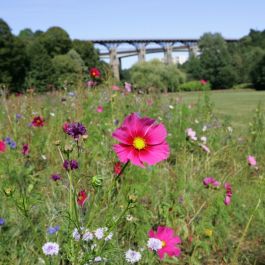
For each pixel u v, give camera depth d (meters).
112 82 6.80
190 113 6.94
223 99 29.67
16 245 2.74
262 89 65.81
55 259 2.32
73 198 2.01
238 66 76.56
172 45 120.00
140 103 6.57
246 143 6.18
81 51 59.59
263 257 3.30
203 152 5.25
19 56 49.16
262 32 95.38
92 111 5.97
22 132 5.20
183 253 3.24
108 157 3.97
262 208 3.82
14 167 3.88
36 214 3.01
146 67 34.72
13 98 6.77
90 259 1.92
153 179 3.96
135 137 1.78
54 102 7.08
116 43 111.94
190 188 3.83
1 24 48.44
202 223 3.33
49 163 4.46
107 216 2.44
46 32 62.53
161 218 3.34
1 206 2.93
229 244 3.43
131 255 2.09
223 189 3.58
